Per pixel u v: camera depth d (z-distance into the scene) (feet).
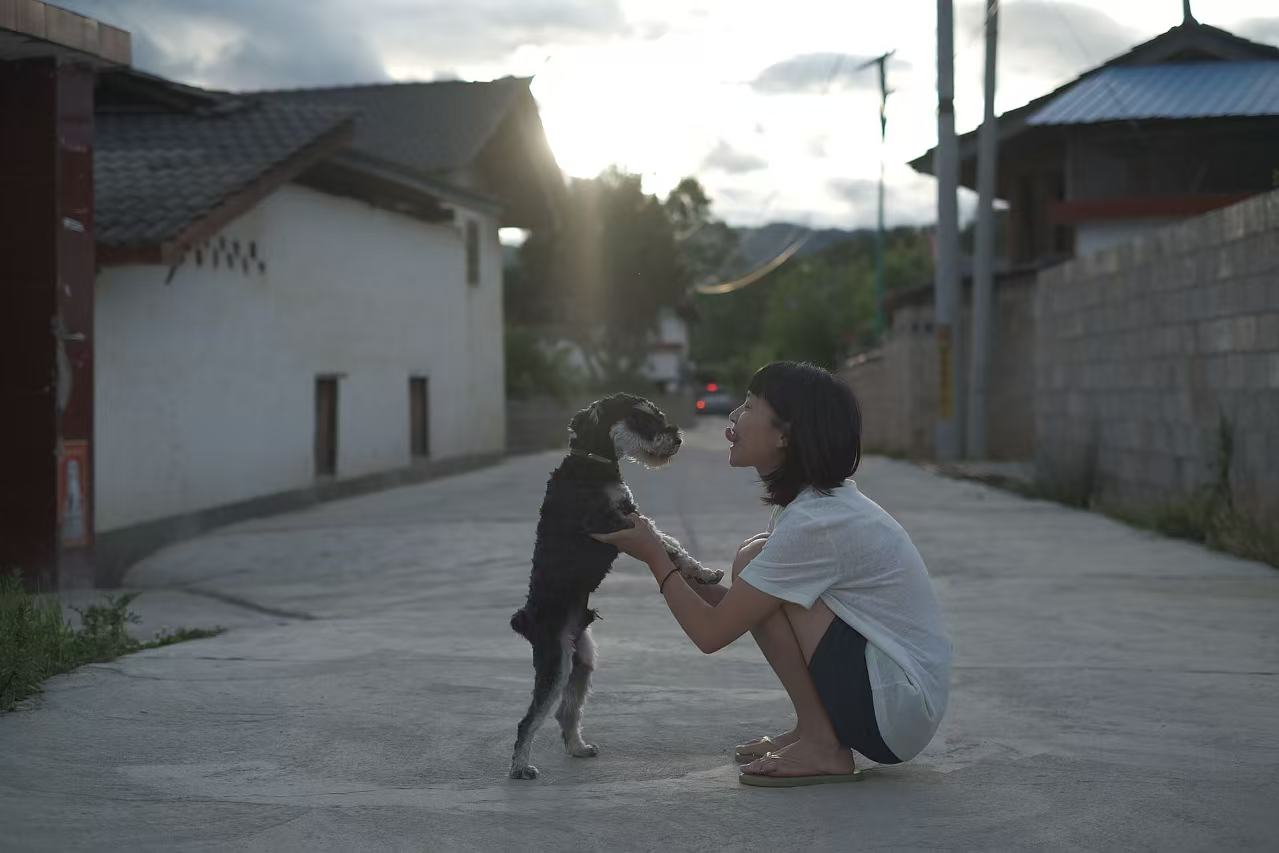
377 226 65.36
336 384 60.18
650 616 25.94
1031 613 25.77
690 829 12.22
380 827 12.42
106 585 36.09
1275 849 11.46
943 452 77.56
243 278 50.08
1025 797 13.01
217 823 12.56
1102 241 68.49
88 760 14.93
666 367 239.91
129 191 42.01
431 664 20.89
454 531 42.83
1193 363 40.37
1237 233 36.81
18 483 31.94
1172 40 76.74
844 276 188.24
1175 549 35.76
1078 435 52.08
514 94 90.53
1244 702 17.46
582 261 150.61
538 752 15.34
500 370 89.20
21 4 29.32
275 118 53.01
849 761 13.66
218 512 47.50
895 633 13.21
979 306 75.82
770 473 13.61
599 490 13.78
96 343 40.04
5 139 31.89
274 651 22.21
